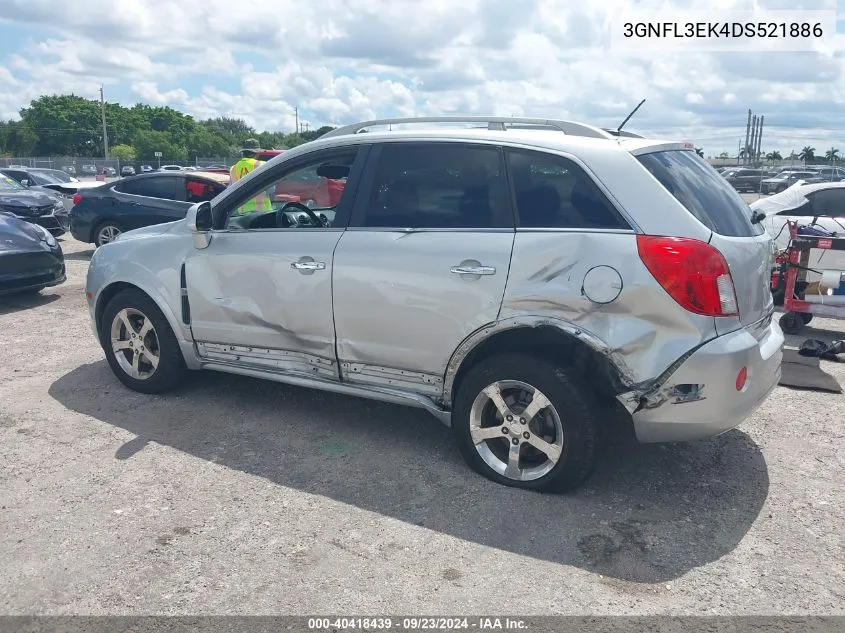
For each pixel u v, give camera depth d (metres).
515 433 3.76
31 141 97.06
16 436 4.46
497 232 3.72
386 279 3.96
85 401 5.05
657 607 2.90
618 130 4.26
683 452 4.34
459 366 3.88
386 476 3.98
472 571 3.12
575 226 3.56
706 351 3.33
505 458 3.91
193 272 4.71
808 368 6.04
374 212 4.12
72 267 11.22
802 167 44.16
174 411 4.88
